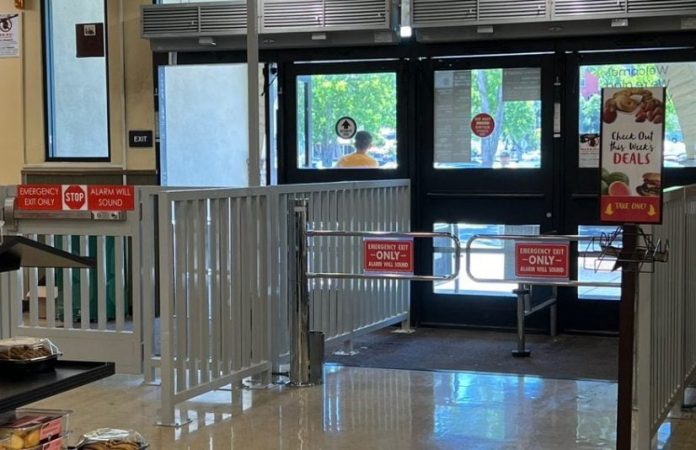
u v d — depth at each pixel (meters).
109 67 7.72
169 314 4.46
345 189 6.10
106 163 7.83
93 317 6.95
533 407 4.78
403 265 5.20
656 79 6.49
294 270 5.26
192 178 7.80
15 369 2.37
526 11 6.42
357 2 6.80
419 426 4.44
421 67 6.99
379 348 6.38
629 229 3.39
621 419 3.47
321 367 5.35
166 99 7.68
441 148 7.02
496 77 6.84
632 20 6.27
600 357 6.04
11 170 8.02
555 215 6.78
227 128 7.86
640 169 3.29
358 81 7.14
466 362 5.91
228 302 4.96
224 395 5.08
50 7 7.91
